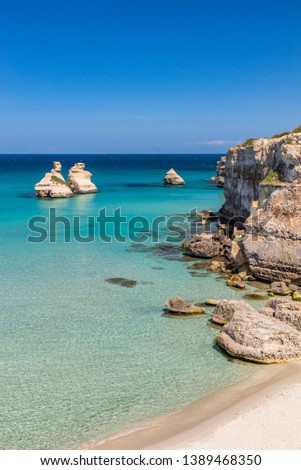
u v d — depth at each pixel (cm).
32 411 1756
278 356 2077
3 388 1916
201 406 1770
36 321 2611
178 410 1752
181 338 2380
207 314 2703
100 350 2253
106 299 2970
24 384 1947
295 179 3325
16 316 2683
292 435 1549
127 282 3322
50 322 2597
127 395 1861
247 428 1598
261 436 1551
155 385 1933
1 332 2459
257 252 3288
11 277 3431
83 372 2045
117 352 2231
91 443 1562
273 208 3316
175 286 3228
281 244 3189
